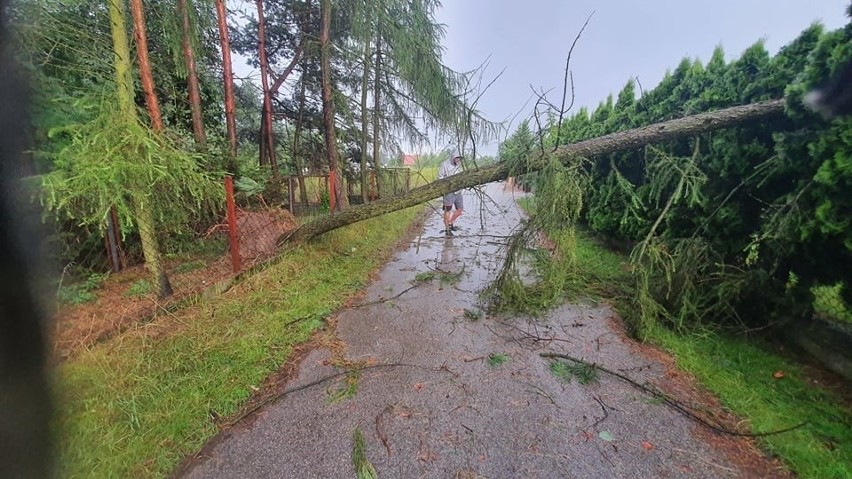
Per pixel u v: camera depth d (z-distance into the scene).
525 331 3.07
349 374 2.38
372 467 1.64
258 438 1.80
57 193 2.07
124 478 1.51
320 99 8.53
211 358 2.39
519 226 3.80
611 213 5.49
